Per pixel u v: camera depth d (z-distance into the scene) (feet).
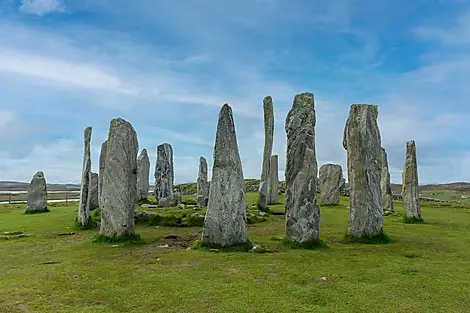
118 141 45.06
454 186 237.04
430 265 31.55
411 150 63.82
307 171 40.19
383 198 83.61
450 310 21.49
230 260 33.53
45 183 83.87
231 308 21.71
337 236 47.65
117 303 22.70
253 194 124.06
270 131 80.53
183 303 22.58
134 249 39.81
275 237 45.85
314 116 41.06
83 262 33.47
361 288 25.30
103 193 45.16
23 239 46.80
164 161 95.14
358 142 44.86
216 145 40.65
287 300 23.00
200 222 60.08
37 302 22.84
